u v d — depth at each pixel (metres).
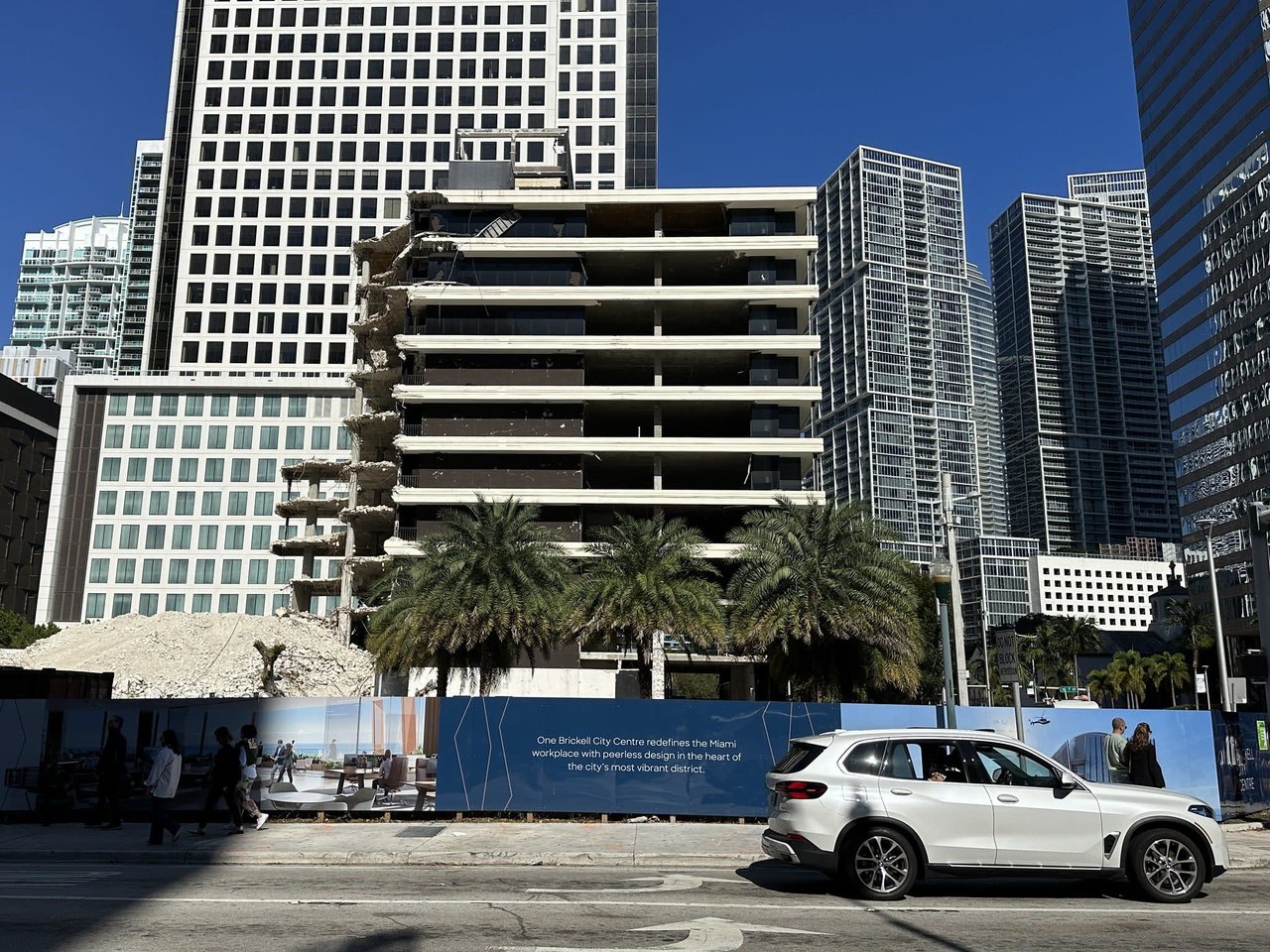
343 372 92.81
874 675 35.06
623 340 57.25
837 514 33.75
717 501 54.22
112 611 87.38
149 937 8.04
